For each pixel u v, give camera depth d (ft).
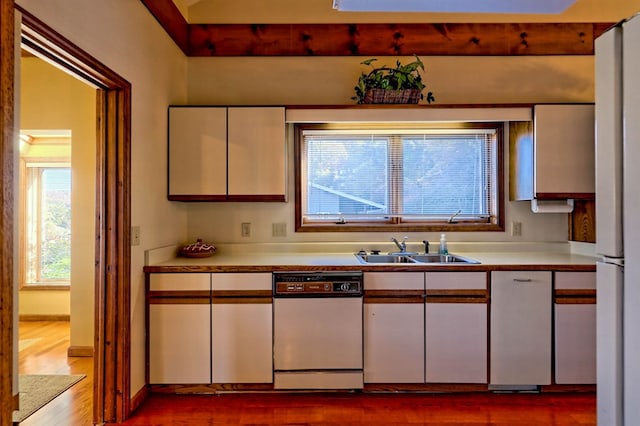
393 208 10.69
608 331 2.79
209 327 8.41
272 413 7.82
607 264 2.79
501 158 10.56
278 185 9.55
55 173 15.05
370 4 8.57
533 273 8.39
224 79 10.78
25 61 11.41
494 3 8.70
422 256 10.18
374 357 8.42
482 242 10.56
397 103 9.71
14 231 4.01
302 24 10.73
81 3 5.99
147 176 8.39
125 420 7.50
